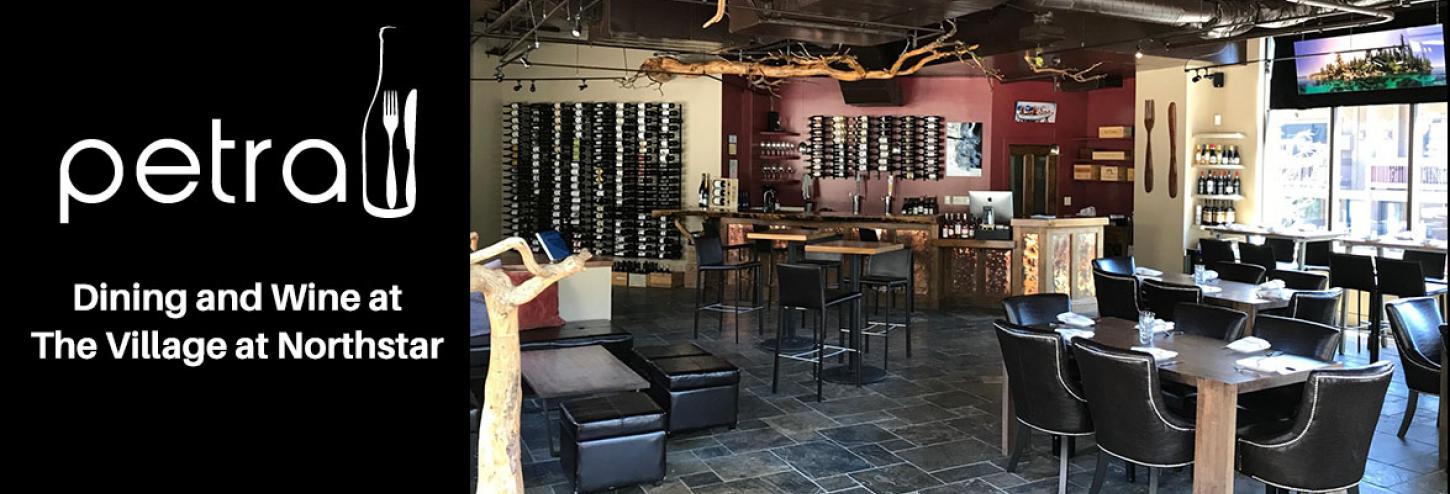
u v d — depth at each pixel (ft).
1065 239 35.27
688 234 38.63
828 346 28.02
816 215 38.29
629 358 21.27
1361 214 35.14
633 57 43.73
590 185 44.11
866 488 16.30
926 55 36.45
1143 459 13.78
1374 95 32.99
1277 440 12.95
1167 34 28.35
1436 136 32.50
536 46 32.14
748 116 45.70
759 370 25.52
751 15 25.90
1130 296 22.86
